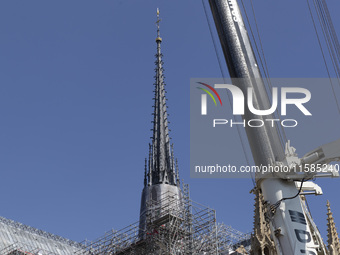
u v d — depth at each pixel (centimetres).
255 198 2367
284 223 2217
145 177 9925
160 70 11938
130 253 5512
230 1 2717
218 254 4959
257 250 2255
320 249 2502
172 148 10538
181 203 5578
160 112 11175
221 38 2650
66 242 9388
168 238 5288
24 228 8931
